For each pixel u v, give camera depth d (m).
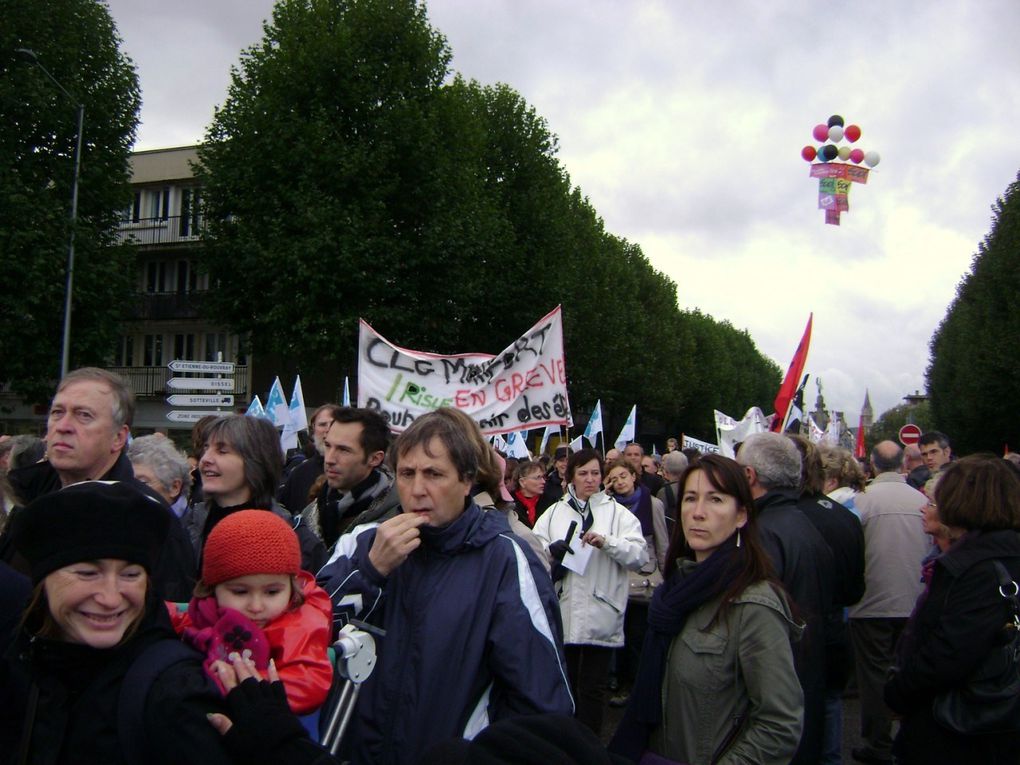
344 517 4.31
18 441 4.82
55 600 1.95
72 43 23.59
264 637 2.19
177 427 33.81
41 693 1.99
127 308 25.84
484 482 2.90
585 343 35.03
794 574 3.93
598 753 1.33
